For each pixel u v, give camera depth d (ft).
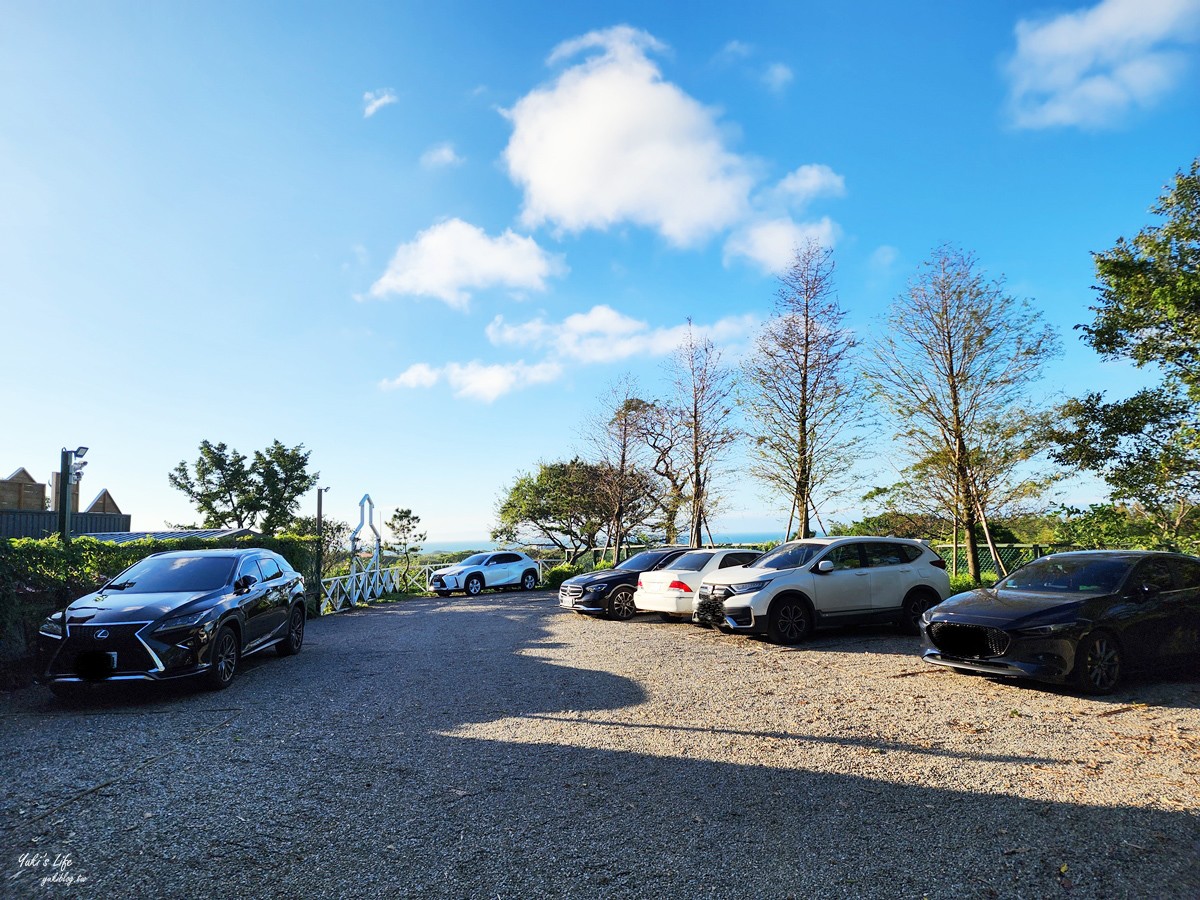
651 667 29.01
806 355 63.57
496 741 18.71
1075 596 24.09
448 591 77.56
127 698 24.81
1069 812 13.37
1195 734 18.24
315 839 12.67
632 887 10.82
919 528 65.10
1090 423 50.65
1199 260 44.09
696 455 76.13
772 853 11.91
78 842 12.64
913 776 15.51
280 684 26.96
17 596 27.35
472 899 10.51
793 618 34.40
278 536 51.13
